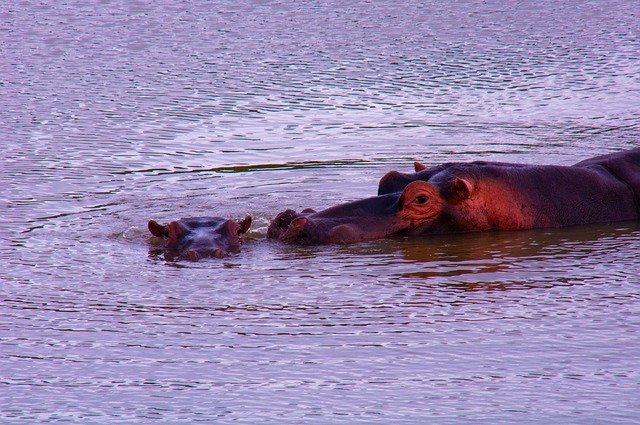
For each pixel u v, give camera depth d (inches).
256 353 1334.9
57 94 3196.4
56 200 2158.0
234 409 1176.2
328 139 2687.0
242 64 3560.5
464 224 1913.1
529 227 1945.1
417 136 2691.9
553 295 1539.1
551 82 3260.3
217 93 3196.4
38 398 1215.6
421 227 1895.9
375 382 1238.9
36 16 4416.8
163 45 3868.1
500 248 1808.6
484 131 2723.9
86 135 2733.8
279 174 2361.0
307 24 4180.6
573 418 1140.5
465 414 1154.0
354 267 1701.5
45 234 1919.3
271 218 1999.3
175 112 2979.8
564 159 2402.8
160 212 2060.8
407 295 1550.2
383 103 3058.6
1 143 2647.6
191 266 1723.7
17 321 1467.8
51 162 2470.5
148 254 1797.5
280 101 3097.9
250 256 1779.0
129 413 1173.1
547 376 1245.7
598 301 1505.9
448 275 1649.9
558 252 1776.6
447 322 1430.9
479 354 1315.2
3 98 3147.1
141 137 2719.0
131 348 1360.7
